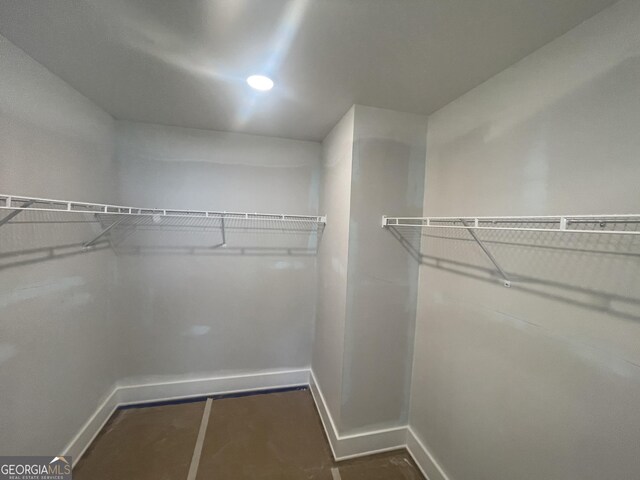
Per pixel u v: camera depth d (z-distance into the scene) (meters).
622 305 0.69
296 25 0.86
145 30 0.90
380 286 1.50
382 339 1.52
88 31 0.92
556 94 0.85
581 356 0.77
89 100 1.45
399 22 0.82
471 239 1.18
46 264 1.18
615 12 0.71
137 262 1.82
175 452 1.51
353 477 1.40
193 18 0.84
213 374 2.02
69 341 1.35
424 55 0.99
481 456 1.10
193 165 1.87
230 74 1.17
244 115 1.61
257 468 1.43
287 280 2.10
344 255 1.47
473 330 1.16
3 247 0.98
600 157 0.74
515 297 0.97
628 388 0.67
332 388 1.62
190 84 1.27
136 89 1.33
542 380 0.87
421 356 1.51
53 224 1.22
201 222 1.91
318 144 2.08
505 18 0.79
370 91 1.27
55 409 1.26
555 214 0.85
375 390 1.53
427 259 1.49
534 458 0.89
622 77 0.69
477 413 1.13
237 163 1.94
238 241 1.98
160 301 1.88
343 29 0.86
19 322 1.06
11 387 1.03
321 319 1.93
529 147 0.94
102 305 1.66
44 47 1.01
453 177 1.31
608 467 0.71
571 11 0.75
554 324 0.84
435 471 1.35
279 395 2.06
